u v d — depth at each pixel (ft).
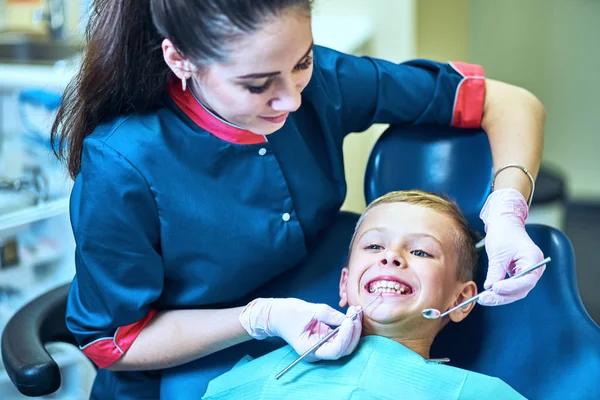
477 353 3.90
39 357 3.56
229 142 3.68
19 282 5.24
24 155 6.10
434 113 4.33
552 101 10.57
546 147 10.83
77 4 7.92
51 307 4.09
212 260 3.76
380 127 7.98
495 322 3.94
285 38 2.94
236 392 3.59
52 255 5.29
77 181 3.63
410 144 4.39
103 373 4.32
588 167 10.77
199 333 3.70
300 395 3.45
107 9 3.41
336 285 4.17
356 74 4.20
